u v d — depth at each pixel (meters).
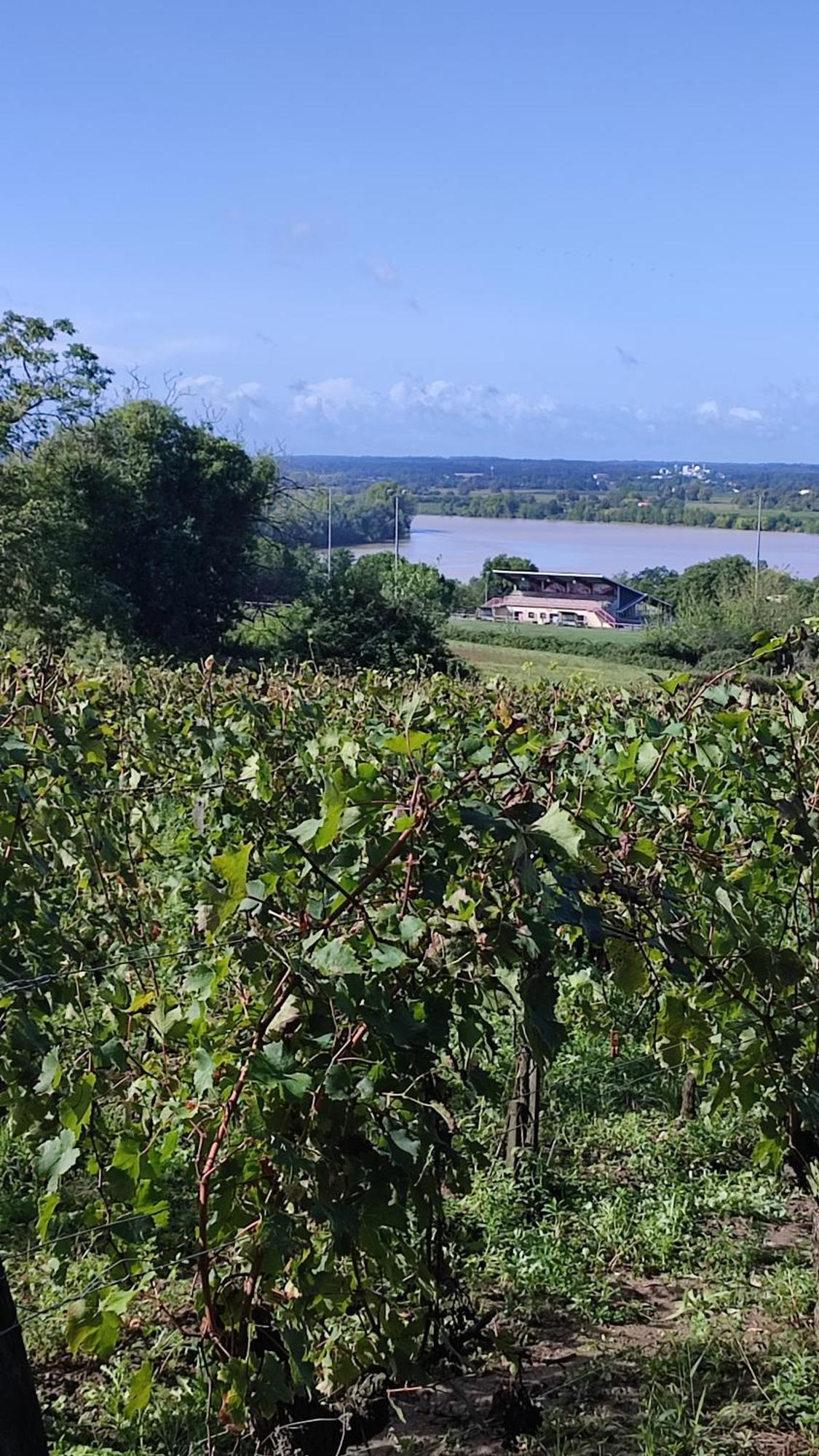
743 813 5.11
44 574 39.81
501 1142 6.08
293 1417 3.73
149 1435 4.00
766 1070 4.13
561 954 3.85
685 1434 4.14
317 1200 3.02
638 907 3.80
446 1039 3.27
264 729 6.33
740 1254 5.41
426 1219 3.43
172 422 47.25
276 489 50.09
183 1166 5.16
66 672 7.95
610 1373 4.54
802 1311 4.94
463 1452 4.07
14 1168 5.53
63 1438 4.03
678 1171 6.18
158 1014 3.65
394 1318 3.41
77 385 43.66
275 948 3.01
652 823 4.52
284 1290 3.34
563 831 3.19
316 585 47.22
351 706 7.52
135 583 45.31
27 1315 4.49
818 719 5.14
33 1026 3.56
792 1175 6.14
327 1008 3.06
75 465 44.22
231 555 47.78
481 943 3.13
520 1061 5.85
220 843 5.28
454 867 3.50
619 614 102.25
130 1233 3.42
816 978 4.26
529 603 100.12
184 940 5.33
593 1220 5.63
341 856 3.39
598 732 5.86
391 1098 3.29
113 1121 4.72
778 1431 4.25
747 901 4.49
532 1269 5.14
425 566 68.62
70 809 5.18
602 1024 6.37
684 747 5.36
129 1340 4.52
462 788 3.32
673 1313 5.04
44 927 4.39
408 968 3.30
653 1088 6.93
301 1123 3.18
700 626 53.34
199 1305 3.35
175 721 7.54
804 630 4.96
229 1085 3.21
